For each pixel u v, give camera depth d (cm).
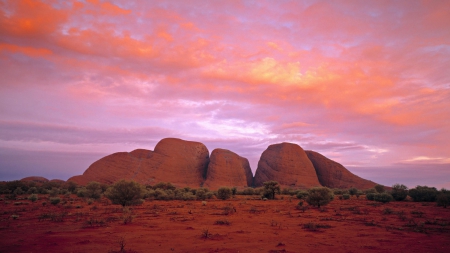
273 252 888
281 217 1955
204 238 1118
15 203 2864
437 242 1095
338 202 3719
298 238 1155
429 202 3872
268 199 4553
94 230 1309
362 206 3028
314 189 2955
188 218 1823
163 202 3578
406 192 4309
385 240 1130
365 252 917
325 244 1041
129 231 1282
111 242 1025
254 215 2072
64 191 5362
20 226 1434
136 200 2600
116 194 2542
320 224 1564
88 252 869
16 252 868
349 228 1463
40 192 5319
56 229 1338
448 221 1772
